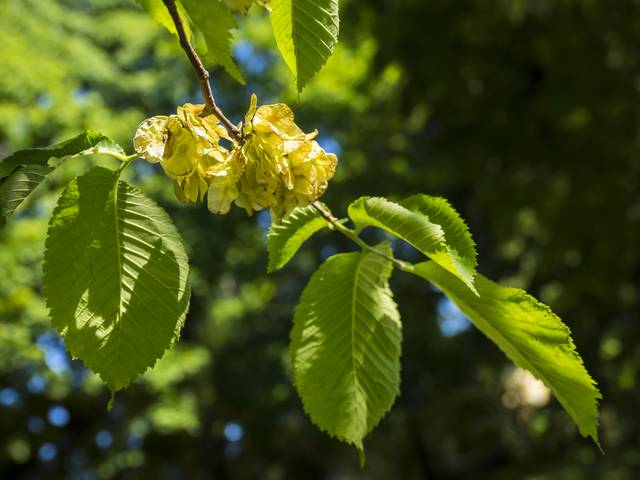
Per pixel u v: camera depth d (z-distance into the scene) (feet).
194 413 48.24
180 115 5.62
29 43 41.91
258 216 52.90
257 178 5.64
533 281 43.39
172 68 51.72
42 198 36.60
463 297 6.42
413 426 55.47
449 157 35.53
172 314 5.86
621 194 34.65
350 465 58.75
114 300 5.81
